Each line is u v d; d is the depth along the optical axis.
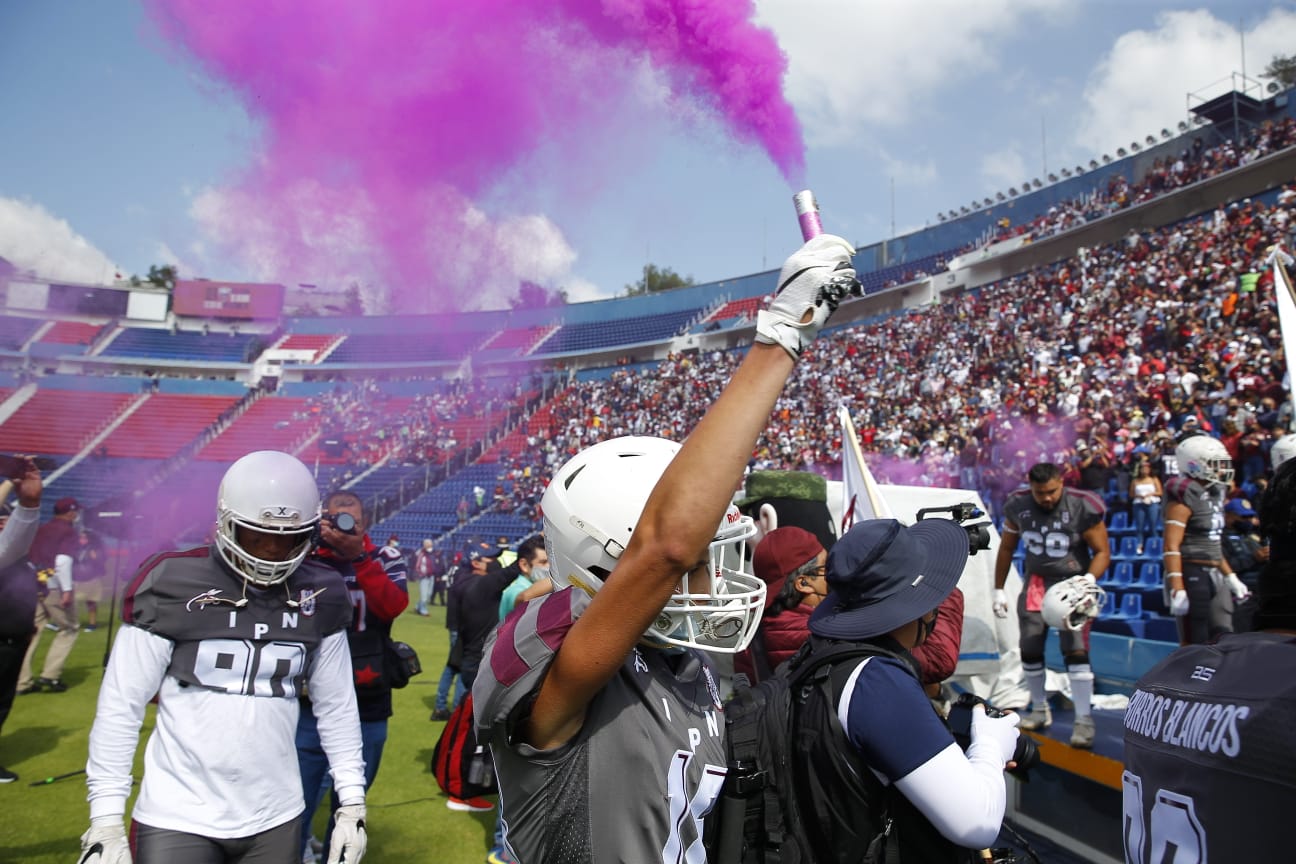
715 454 1.09
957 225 28.77
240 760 2.34
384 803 5.29
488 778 1.67
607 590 1.14
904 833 1.52
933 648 2.48
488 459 29.22
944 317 22.70
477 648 6.30
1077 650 4.30
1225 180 20.12
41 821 4.67
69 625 8.12
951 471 14.76
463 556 20.70
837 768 1.52
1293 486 1.30
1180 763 1.26
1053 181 26.19
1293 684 1.14
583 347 36.22
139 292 36.94
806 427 20.80
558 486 1.43
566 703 1.20
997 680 5.12
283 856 2.41
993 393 16.73
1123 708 5.35
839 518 4.98
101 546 12.48
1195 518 4.50
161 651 2.34
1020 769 1.81
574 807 1.25
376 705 3.72
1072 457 11.87
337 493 3.62
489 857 4.28
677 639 1.37
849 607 1.76
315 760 3.26
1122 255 19.59
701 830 1.37
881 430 18.25
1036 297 20.42
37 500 3.70
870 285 29.92
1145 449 10.44
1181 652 1.43
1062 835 4.36
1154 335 15.27
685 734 1.36
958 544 1.87
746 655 3.05
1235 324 13.60
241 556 2.38
